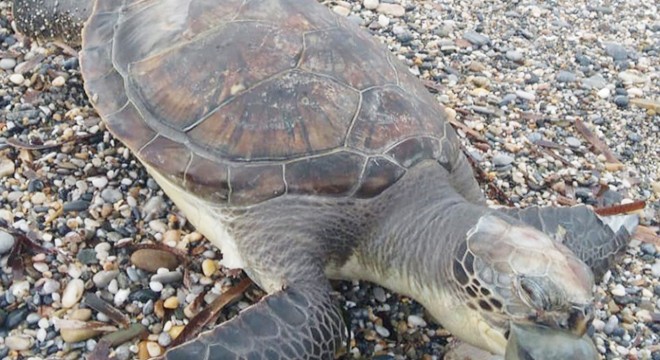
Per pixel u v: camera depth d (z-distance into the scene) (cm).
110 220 108
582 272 78
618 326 108
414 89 104
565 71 162
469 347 96
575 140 143
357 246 95
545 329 77
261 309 85
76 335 93
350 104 95
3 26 140
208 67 98
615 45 174
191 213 99
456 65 156
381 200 93
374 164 92
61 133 120
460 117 142
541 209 106
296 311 85
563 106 151
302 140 92
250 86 95
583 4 191
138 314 97
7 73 130
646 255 120
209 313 97
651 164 142
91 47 111
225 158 93
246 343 81
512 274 78
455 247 84
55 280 99
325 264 95
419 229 91
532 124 145
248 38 99
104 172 114
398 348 99
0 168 112
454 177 102
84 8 121
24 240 101
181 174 94
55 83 128
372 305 103
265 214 92
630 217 112
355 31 106
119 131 100
